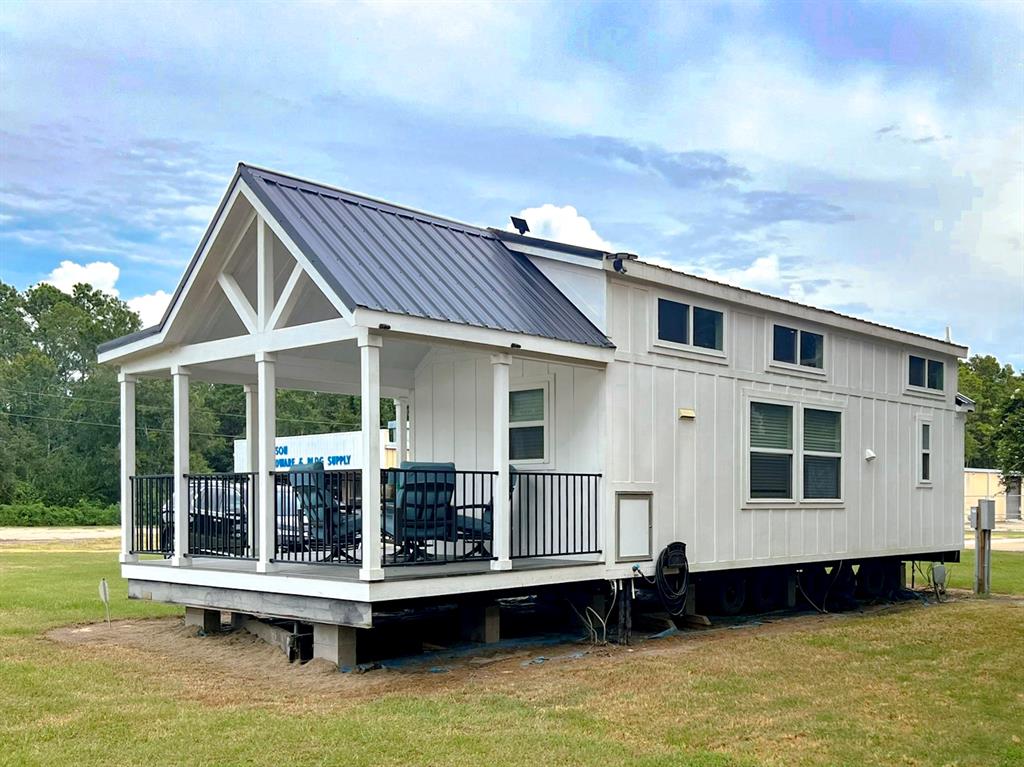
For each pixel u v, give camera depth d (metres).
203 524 10.62
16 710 7.17
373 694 7.81
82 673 8.56
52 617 12.27
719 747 6.38
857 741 6.59
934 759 6.21
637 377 11.15
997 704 7.72
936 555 17.36
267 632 9.88
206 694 7.79
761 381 13.07
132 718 6.94
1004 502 52.38
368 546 8.22
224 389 62.47
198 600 10.16
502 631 11.20
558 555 10.18
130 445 11.34
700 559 11.86
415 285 9.20
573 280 11.18
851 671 8.98
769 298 13.01
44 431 57.91
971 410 18.33
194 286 10.16
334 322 8.68
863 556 14.83
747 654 9.84
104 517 53.00
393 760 5.96
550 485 10.30
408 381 12.61
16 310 65.81
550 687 8.05
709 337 12.34
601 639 10.72
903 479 15.95
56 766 5.82
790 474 13.55
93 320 64.31
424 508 9.13
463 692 7.84
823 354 14.28
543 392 11.35
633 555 10.89
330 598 8.59
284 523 9.68
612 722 6.93
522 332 9.55
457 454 12.07
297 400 58.72
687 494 11.73
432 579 8.70
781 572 14.11
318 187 10.23
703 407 12.09
